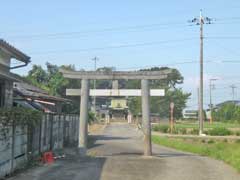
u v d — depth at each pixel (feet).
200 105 169.99
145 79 79.87
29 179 46.62
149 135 79.92
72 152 81.15
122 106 372.79
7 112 46.03
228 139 126.93
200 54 176.04
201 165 65.57
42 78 194.18
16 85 94.12
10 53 70.08
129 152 89.20
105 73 80.79
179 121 371.56
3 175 45.55
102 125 293.84
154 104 352.28
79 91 82.89
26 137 56.80
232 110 396.98
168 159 73.92
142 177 51.49
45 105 110.01
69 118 103.76
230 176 54.19
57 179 47.55
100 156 77.82
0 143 44.16
